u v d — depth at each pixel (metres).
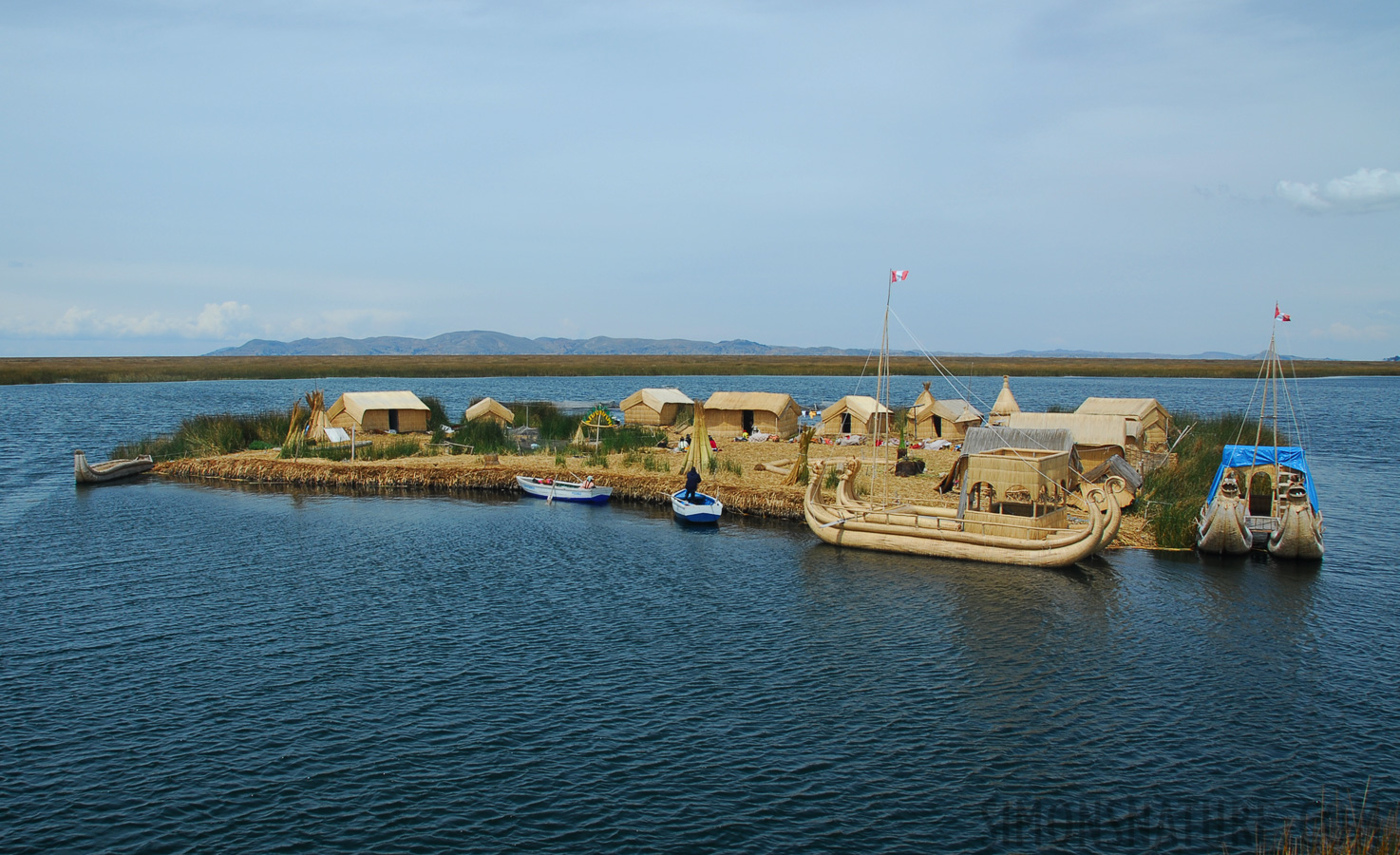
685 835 15.23
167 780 16.95
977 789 16.81
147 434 71.75
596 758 17.88
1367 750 18.33
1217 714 19.95
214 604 27.52
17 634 24.73
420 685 21.38
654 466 50.91
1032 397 132.00
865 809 16.09
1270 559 33.16
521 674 22.06
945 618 26.42
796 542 36.59
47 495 46.44
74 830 15.28
